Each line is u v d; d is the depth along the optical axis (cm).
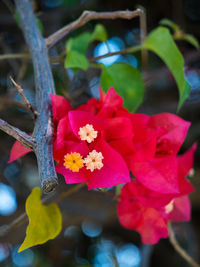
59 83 42
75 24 27
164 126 26
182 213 28
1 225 44
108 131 24
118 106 25
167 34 29
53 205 26
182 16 45
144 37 30
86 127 23
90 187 23
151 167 25
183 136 25
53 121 23
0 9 45
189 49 45
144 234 27
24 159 43
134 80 29
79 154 23
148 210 27
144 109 45
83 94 39
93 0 45
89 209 45
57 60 33
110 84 29
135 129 25
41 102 24
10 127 21
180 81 27
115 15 27
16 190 45
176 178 25
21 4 28
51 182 21
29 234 25
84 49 33
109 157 23
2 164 45
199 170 45
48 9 45
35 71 25
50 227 25
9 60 43
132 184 26
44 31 45
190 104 45
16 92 39
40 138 22
